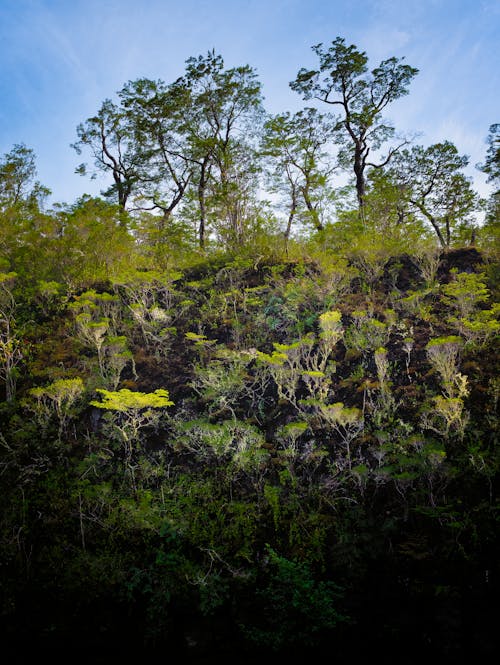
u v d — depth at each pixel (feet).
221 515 20.18
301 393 26.86
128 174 70.79
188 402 27.14
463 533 18.07
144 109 65.62
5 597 17.42
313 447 23.18
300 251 44.78
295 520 19.88
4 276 34.22
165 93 64.49
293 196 59.93
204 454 23.13
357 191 67.36
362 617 16.28
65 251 40.16
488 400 23.12
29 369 30.35
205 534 19.48
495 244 37.22
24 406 26.61
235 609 17.25
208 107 64.44
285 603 16.65
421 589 16.61
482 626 15.08
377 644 15.38
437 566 17.25
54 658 15.72
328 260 37.06
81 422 26.27
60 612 17.26
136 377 29.48
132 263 44.21
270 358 25.38
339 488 21.13
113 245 42.29
